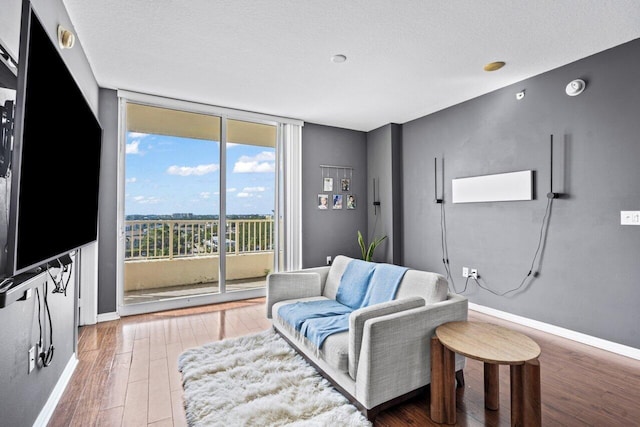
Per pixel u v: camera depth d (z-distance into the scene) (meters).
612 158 2.61
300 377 2.11
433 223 4.28
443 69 3.03
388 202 4.82
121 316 3.48
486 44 2.58
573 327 2.85
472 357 1.49
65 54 2.17
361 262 2.78
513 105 3.35
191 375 2.13
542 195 3.08
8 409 1.32
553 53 2.72
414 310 1.87
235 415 1.72
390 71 3.07
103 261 3.36
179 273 3.97
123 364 2.36
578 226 2.82
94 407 1.84
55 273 1.59
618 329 2.57
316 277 3.00
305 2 2.07
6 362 1.31
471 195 3.73
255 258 4.50
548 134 3.04
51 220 1.38
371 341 1.67
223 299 4.08
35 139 1.17
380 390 1.70
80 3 2.07
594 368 2.32
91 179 2.15
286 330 2.54
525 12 2.17
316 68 3.01
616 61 2.60
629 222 2.51
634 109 2.50
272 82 3.32
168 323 3.26
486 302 3.59
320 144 4.88
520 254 3.26
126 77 3.17
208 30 2.38
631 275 2.50
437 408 1.69
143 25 2.32
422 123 4.47
